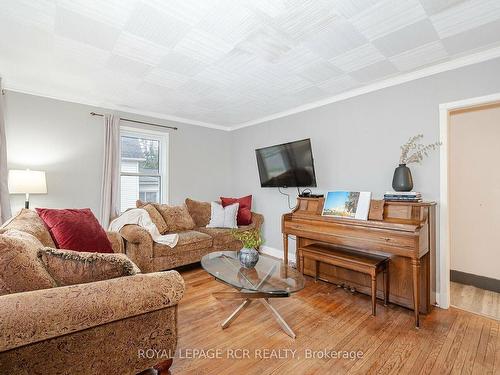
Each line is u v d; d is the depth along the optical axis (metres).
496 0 1.53
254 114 3.96
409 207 2.29
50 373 1.02
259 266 2.28
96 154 3.41
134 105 3.53
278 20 1.72
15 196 2.88
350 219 2.49
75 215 2.05
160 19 1.71
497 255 2.78
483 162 2.88
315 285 2.81
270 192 4.07
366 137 2.89
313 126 3.43
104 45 2.03
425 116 2.45
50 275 1.19
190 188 4.34
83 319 1.04
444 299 2.31
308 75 2.56
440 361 1.59
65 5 1.57
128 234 2.78
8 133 2.80
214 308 2.26
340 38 1.92
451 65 2.29
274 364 1.55
